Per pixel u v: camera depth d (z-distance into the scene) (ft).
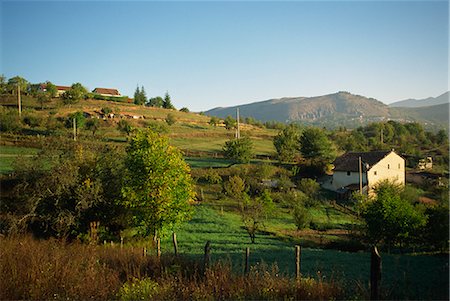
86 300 25.94
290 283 29.32
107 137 208.95
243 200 129.80
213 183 161.79
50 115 236.63
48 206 77.15
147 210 69.21
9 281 26.45
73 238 75.46
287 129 221.87
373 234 77.66
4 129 187.62
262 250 73.41
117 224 80.89
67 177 76.84
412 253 72.79
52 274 28.07
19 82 312.50
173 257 41.16
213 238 89.30
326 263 57.41
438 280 37.96
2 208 77.66
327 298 26.96
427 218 71.77
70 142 87.81
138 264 37.81
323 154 204.44
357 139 278.26
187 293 27.78
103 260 38.96
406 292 32.09
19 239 53.01
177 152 73.56
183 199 71.31
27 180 79.82
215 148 239.09
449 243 63.77
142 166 69.62
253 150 234.79
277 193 152.35
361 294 27.63
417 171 173.47
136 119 295.28
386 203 76.48
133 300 26.73
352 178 175.63
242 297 26.71
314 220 119.34
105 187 80.18
